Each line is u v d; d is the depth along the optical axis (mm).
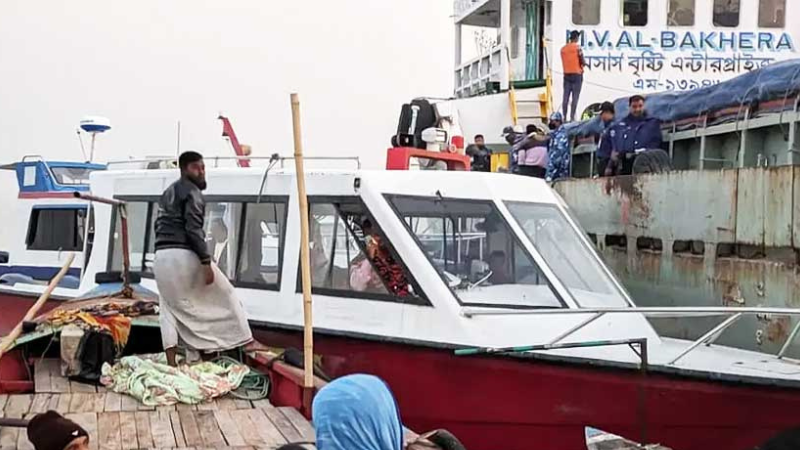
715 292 9102
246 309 8195
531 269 7211
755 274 8461
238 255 8391
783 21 15227
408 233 7312
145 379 6664
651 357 6680
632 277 10664
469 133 16328
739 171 8766
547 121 15617
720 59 15297
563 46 15250
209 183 8672
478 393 6820
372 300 7371
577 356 6539
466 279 7191
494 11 18312
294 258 7926
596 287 7398
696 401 6262
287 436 5715
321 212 7812
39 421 4441
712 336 6719
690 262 9531
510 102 15898
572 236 7672
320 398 3135
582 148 13242
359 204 7547
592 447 6051
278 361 7062
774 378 6078
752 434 6176
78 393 6766
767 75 9656
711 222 9211
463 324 6863
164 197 7281
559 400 6598
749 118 9859
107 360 7258
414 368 7062
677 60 15320
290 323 7812
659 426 6371
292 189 8039
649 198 10273
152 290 8875
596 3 15336
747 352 7051
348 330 7402
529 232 7414
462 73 19375
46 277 13164
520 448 6781
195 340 7246
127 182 9336
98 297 8523
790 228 8031
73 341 7188
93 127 14383
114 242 9445
